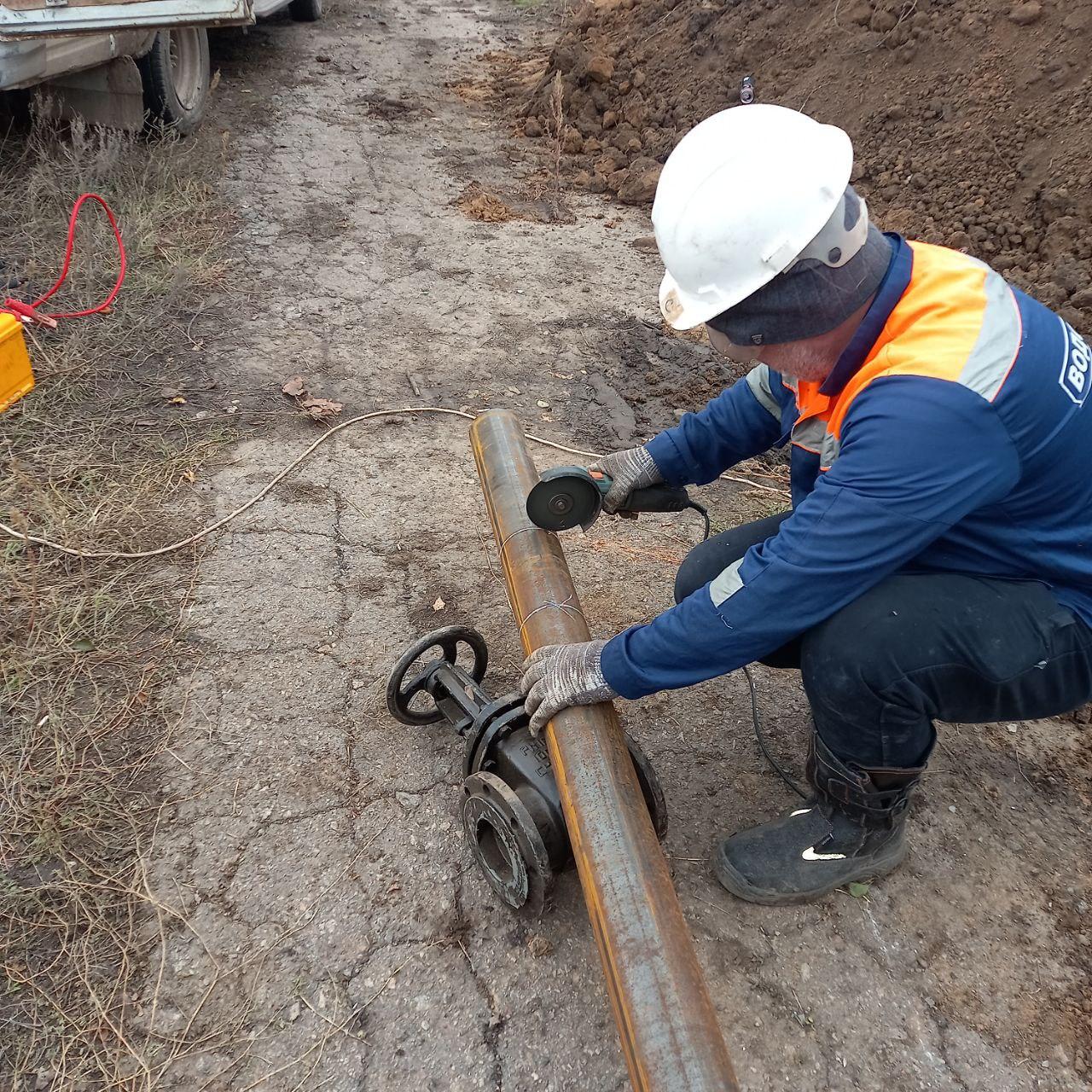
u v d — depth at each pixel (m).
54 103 5.10
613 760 1.63
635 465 2.12
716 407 2.08
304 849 1.98
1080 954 1.88
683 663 1.57
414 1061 1.65
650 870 1.49
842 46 5.54
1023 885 2.00
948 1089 1.67
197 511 2.89
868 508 1.39
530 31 9.54
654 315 4.39
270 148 5.83
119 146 4.84
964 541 1.59
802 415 1.73
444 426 3.44
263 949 1.80
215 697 2.30
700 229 1.45
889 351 1.45
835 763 1.80
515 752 1.83
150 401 3.36
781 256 1.39
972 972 1.85
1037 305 1.53
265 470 3.10
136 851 1.94
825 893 1.94
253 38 8.11
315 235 4.79
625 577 2.83
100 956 1.76
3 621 2.42
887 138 5.09
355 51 8.23
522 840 1.68
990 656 1.59
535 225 5.24
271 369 3.64
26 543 2.66
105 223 4.33
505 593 2.73
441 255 4.75
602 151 6.24
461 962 1.80
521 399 3.65
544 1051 1.68
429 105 7.08
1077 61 4.52
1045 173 4.39
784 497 3.26
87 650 2.37
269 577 2.68
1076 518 1.58
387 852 1.99
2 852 1.91
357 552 2.82
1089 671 1.67
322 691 2.35
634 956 1.38
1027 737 2.33
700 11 6.29
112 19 4.01
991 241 4.40
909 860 2.03
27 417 3.15
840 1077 1.67
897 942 1.89
